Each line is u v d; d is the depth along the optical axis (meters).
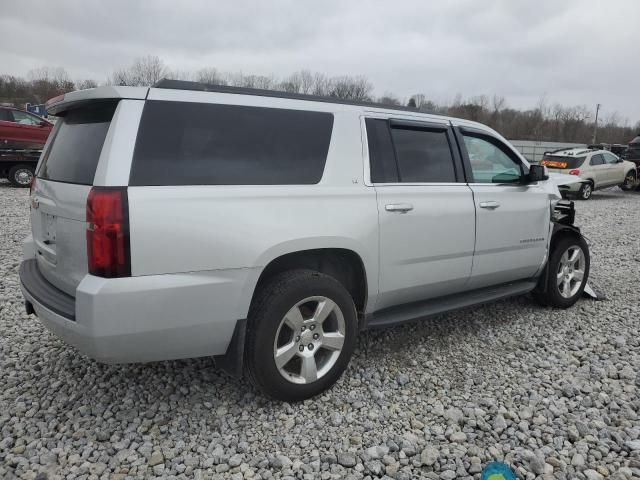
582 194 16.44
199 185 2.72
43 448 2.71
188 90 2.83
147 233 2.52
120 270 2.48
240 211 2.80
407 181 3.67
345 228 3.19
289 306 2.96
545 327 4.62
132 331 2.55
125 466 2.59
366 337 4.27
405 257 3.58
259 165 2.96
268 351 2.94
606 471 2.63
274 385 3.00
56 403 3.15
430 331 4.46
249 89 3.09
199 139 2.79
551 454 2.77
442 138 4.00
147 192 2.55
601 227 10.62
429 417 3.10
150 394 3.27
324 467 2.62
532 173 4.44
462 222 3.92
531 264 4.65
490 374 3.68
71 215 2.68
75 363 3.67
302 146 3.16
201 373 3.55
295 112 3.19
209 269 2.70
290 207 2.98
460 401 3.28
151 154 2.62
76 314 2.53
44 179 3.18
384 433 2.92
